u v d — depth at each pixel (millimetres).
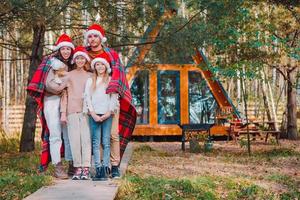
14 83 27734
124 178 7477
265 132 17312
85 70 7418
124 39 13570
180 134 19250
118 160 7477
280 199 7715
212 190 7781
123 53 14125
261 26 13609
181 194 7301
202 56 19312
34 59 13234
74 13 12578
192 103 19750
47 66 7281
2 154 13133
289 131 19641
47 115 7305
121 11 12477
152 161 11430
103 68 7164
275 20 16391
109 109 7109
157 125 19297
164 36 12703
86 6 11281
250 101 25391
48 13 9469
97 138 7230
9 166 9852
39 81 7242
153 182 7496
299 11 15844
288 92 19688
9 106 23000
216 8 12062
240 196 7707
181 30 12625
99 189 6406
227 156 13141
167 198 6879
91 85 7164
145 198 6773
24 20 9398
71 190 6328
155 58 14562
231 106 19234
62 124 7379
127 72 18844
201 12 12570
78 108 7223
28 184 7094
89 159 7297
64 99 7266
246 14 12906
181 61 13914
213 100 19812
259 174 9781
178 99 19547
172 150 15094
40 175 7684
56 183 6918
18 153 13180
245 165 11219
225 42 12828
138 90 19516
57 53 7441
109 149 7250
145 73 16375
